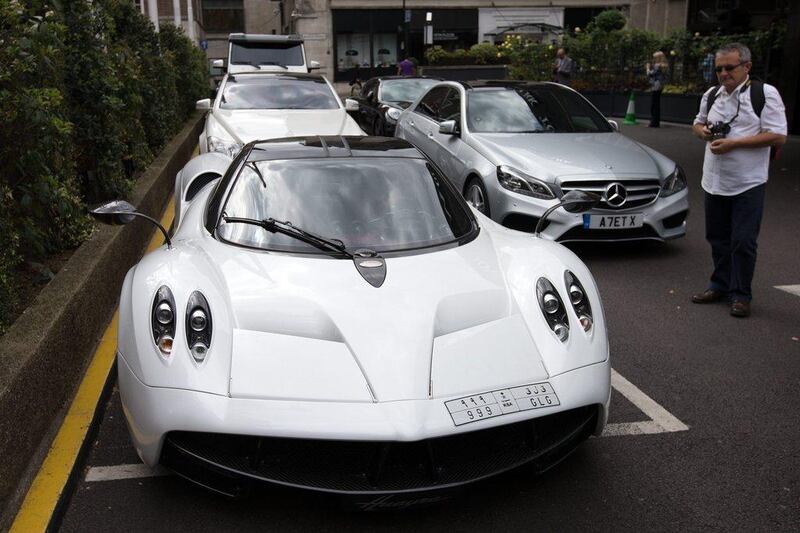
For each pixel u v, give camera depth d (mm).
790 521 2885
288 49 17188
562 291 3283
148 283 3107
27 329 3502
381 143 4316
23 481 2963
